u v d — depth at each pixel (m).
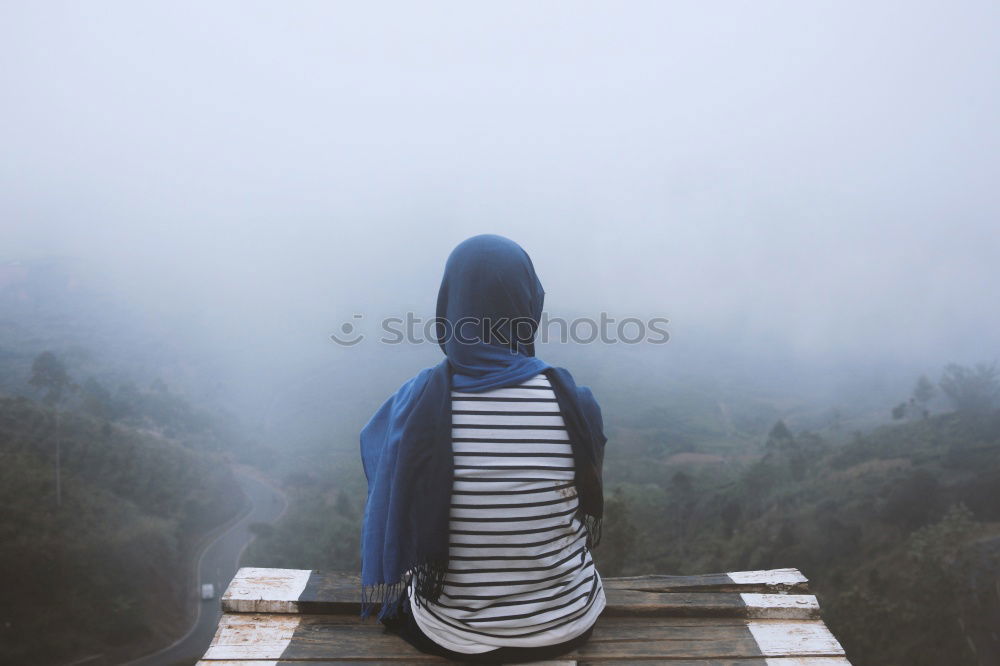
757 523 61.88
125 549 57.19
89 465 72.06
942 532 41.84
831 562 49.56
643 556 54.38
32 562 48.94
